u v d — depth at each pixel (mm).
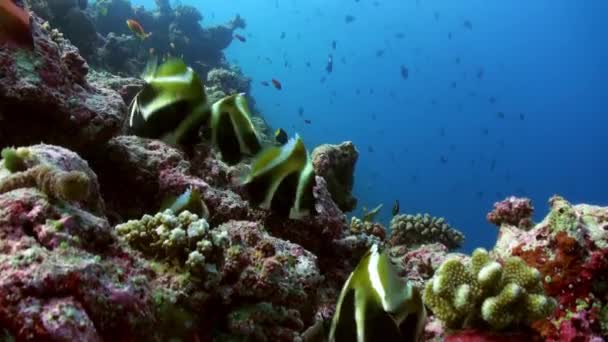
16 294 1854
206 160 5008
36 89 3748
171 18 20203
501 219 5746
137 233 2979
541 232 4219
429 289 3447
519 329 3195
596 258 3707
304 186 3252
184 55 19781
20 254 2023
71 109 3986
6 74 3676
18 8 2562
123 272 2457
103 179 4543
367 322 1927
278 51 69188
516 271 3293
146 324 2357
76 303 1947
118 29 18562
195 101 2939
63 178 2330
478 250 3422
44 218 2307
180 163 4688
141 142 4781
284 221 5047
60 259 2102
